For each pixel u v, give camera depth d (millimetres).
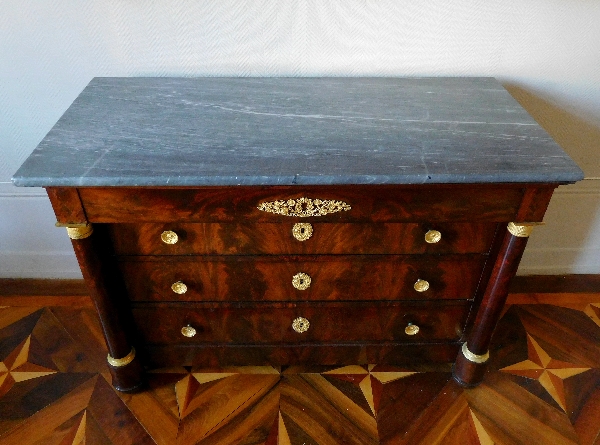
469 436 1201
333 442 1187
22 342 1421
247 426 1220
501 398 1289
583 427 1222
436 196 954
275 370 1360
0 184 1437
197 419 1233
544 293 1611
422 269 1105
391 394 1296
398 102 1136
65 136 971
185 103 1113
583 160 1446
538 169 897
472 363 1244
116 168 875
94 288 1062
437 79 1265
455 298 1171
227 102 1123
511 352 1414
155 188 917
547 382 1330
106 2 1156
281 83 1228
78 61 1245
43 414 1237
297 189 929
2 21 1173
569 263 1664
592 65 1271
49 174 858
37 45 1214
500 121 1061
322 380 1333
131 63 1254
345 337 1240
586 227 1579
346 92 1182
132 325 1202
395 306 1175
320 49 1244
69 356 1384
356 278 1115
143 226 1009
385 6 1179
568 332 1478
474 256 1088
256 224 1007
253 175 860
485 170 888
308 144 959
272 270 1094
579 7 1181
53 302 1553
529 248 1629
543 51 1252
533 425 1226
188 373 1350
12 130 1349
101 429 1208
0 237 1546
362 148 949
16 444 1171
